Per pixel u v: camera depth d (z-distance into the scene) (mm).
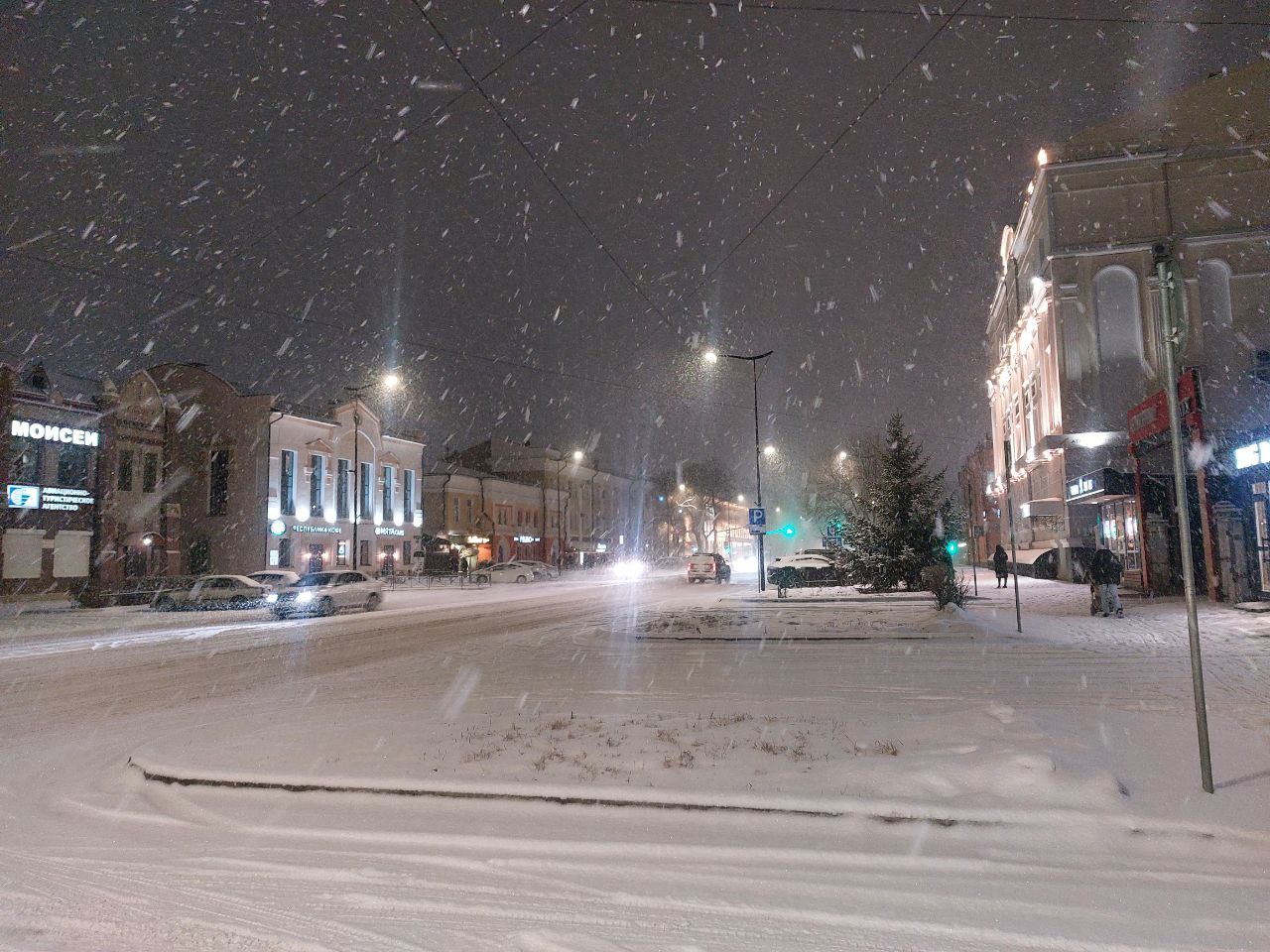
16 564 34625
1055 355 30500
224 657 16422
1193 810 5316
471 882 4672
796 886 4504
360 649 17469
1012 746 6566
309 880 4754
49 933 4137
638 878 4668
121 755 8117
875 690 9992
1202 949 3703
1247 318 28609
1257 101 29625
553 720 8445
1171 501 23703
